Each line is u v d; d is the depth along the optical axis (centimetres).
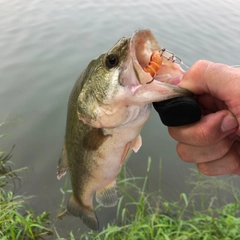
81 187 28
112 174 25
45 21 112
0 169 54
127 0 140
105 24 112
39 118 66
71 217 46
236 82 17
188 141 19
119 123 21
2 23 108
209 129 18
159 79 19
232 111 17
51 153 58
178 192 49
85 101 22
